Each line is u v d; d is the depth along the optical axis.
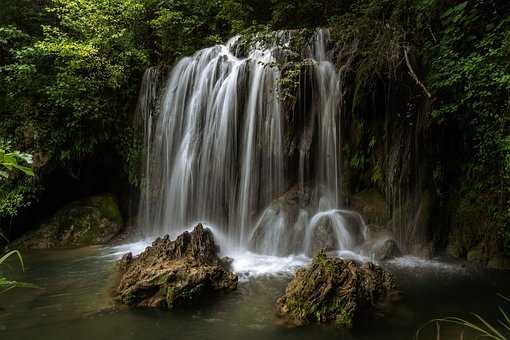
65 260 7.08
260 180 8.04
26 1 10.83
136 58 10.20
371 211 7.28
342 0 9.78
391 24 7.25
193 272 4.86
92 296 5.01
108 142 10.05
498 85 5.00
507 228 6.00
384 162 7.47
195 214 8.63
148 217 9.39
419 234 6.87
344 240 6.89
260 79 8.07
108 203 9.53
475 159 6.48
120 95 10.08
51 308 4.62
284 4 9.98
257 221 7.84
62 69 9.12
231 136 8.33
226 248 7.34
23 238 8.52
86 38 9.99
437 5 6.45
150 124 9.73
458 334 3.82
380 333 3.88
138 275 5.01
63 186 9.79
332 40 8.17
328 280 4.29
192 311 4.46
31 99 9.27
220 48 9.65
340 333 3.88
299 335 3.87
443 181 7.13
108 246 8.26
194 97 9.07
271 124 7.91
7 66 8.91
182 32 10.65
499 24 5.13
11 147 8.73
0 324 4.20
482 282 5.34
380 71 7.04
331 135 7.74
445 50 5.96
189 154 8.82
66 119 9.09
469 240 6.59
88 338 3.87
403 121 7.21
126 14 10.28
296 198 7.57
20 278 5.91
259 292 5.03
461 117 6.31
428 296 4.83
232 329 4.01
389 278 4.93
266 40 8.80
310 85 7.88
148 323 4.18
